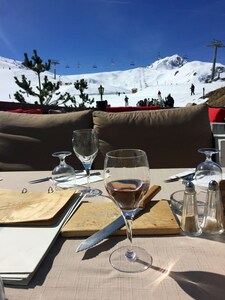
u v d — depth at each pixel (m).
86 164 1.32
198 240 0.79
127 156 0.84
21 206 0.97
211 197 0.83
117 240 0.81
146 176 0.77
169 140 2.12
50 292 0.62
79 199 1.05
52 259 0.73
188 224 0.83
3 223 0.87
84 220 0.90
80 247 0.77
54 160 2.10
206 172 1.22
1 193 1.11
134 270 0.67
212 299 0.59
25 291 0.62
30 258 0.71
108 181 0.77
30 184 1.31
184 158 2.11
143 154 0.80
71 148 2.11
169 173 1.38
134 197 0.72
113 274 0.66
